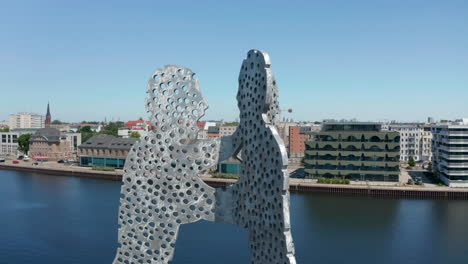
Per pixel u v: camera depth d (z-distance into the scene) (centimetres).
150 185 3741
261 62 3050
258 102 3117
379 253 5594
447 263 5247
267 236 3084
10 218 7469
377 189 9731
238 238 6259
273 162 2931
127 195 3791
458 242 6053
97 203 8769
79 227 6856
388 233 6512
